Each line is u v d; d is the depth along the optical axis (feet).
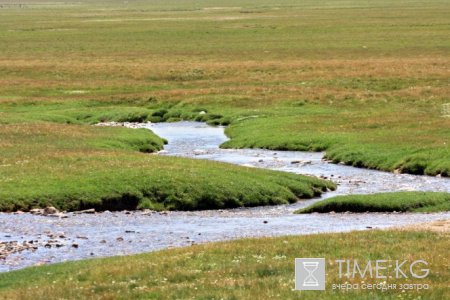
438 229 115.34
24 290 85.66
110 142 209.87
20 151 186.39
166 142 229.66
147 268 92.94
